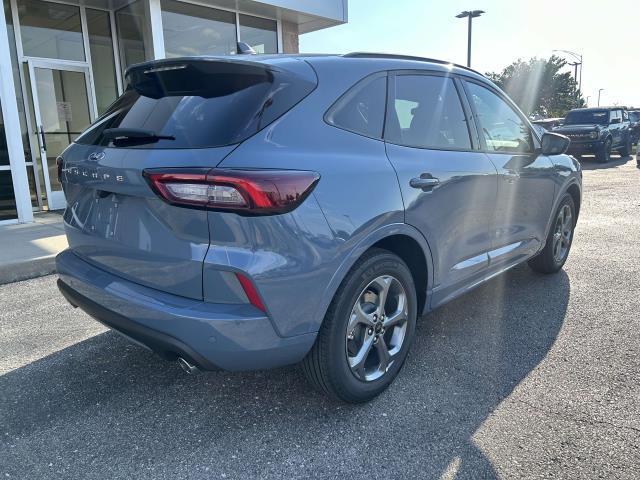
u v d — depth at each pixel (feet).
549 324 12.38
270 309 7.23
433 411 8.84
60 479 7.33
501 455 7.68
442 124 10.55
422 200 9.25
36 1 28.25
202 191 6.90
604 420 8.47
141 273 7.89
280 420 8.68
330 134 8.17
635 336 11.62
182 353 7.22
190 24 31.60
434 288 10.16
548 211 14.43
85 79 30.76
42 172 29.30
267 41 35.83
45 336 12.18
